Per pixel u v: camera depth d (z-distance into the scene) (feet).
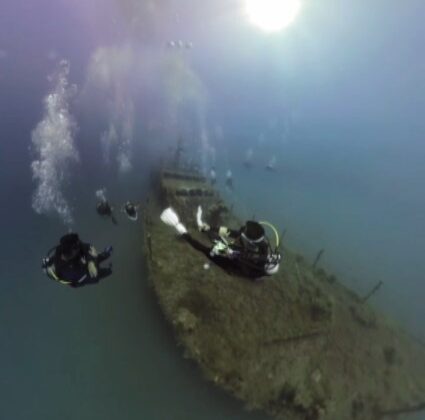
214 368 26.30
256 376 26.86
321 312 30.71
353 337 31.76
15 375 27.25
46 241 30.12
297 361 28.25
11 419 26.12
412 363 33.32
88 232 30.55
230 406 28.50
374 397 29.58
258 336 27.91
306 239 42.80
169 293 28.07
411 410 29.99
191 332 26.94
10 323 28.40
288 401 27.04
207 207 33.63
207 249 12.48
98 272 16.05
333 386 28.48
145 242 30.01
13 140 32.76
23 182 31.68
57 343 28.35
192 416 27.71
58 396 27.09
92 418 26.76
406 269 45.03
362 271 43.32
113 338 28.78
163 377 28.40
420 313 41.47
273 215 42.65
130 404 27.35
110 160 34.78
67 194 31.94
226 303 28.53
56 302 29.55
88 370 27.81
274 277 31.76
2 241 29.78
